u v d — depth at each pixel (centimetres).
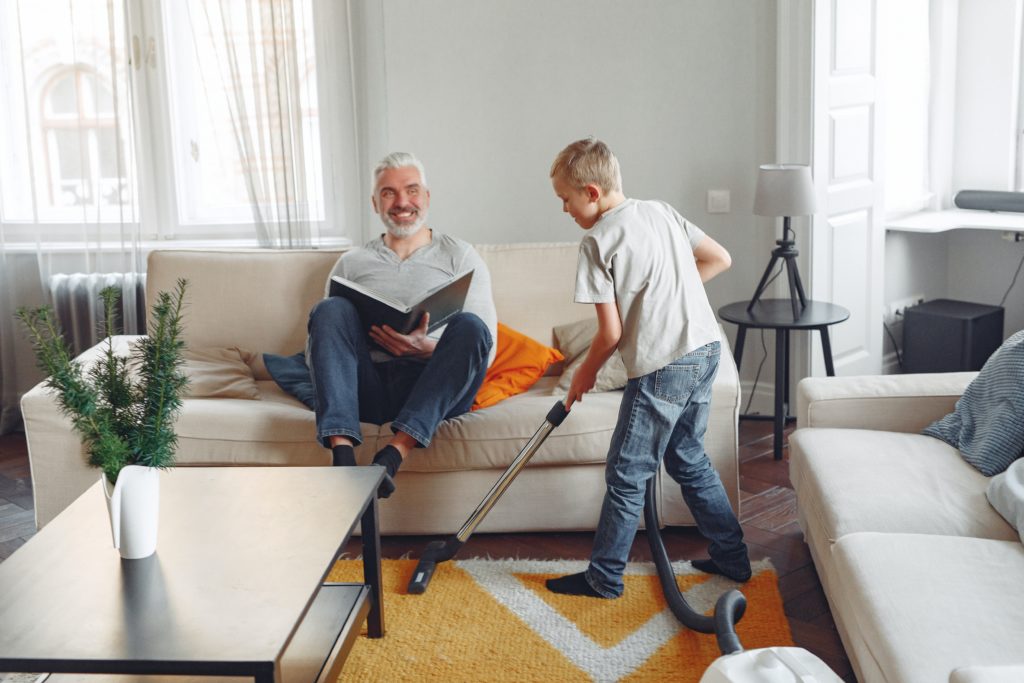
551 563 267
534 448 254
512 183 411
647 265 228
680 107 389
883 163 403
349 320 274
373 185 306
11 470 359
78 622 170
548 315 325
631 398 234
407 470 276
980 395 244
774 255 358
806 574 261
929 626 165
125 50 394
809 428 261
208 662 158
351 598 221
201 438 275
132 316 408
